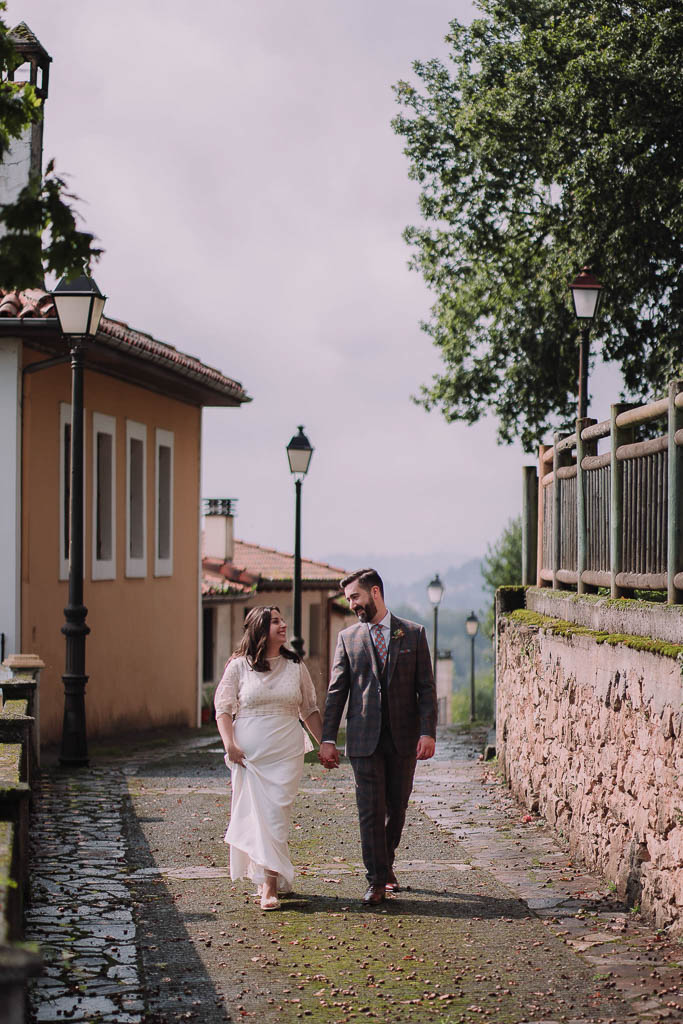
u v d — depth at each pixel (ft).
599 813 27.76
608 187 67.72
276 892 24.56
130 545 70.49
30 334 52.54
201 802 37.65
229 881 26.71
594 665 28.71
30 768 34.60
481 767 47.60
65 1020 17.42
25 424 54.44
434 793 40.27
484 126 75.56
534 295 85.56
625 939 21.98
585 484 32.76
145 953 20.95
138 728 70.23
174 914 23.73
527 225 86.17
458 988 19.10
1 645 52.31
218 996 18.63
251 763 24.81
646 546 26.27
